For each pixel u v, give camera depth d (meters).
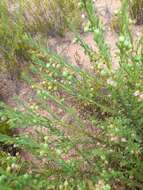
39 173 1.96
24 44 2.98
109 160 2.12
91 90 2.15
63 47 3.25
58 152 1.83
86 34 3.26
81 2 1.59
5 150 2.63
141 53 1.64
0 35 3.02
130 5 3.07
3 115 1.97
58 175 1.98
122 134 1.87
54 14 3.26
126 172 2.00
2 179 1.40
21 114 1.88
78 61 2.94
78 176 1.96
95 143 2.19
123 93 1.87
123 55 1.58
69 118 2.70
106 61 1.65
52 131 2.06
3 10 3.16
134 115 1.95
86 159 1.98
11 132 2.71
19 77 3.10
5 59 3.05
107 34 3.18
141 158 2.11
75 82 2.19
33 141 1.78
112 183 2.07
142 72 1.76
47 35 3.34
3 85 3.13
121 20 1.63
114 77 1.75
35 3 3.23
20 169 2.02
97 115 2.53
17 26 2.99
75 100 2.60
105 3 3.44
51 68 2.07
